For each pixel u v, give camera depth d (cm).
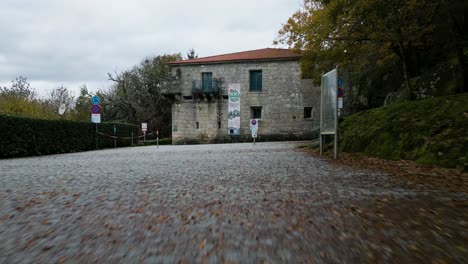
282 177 452
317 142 1159
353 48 1314
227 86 3120
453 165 504
